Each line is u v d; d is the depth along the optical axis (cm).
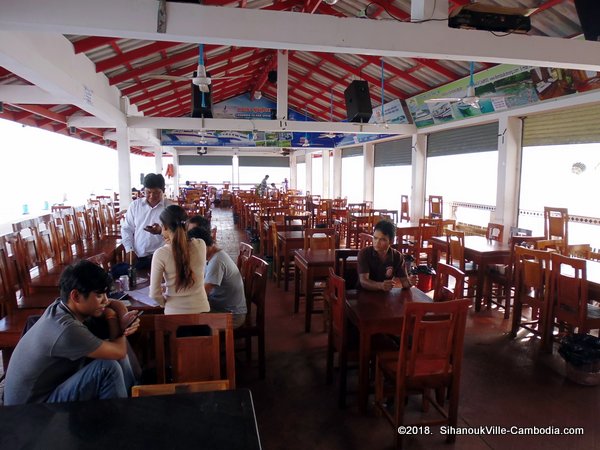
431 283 467
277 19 288
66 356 158
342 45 302
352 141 1262
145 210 339
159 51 601
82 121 804
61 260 425
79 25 255
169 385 144
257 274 303
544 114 612
